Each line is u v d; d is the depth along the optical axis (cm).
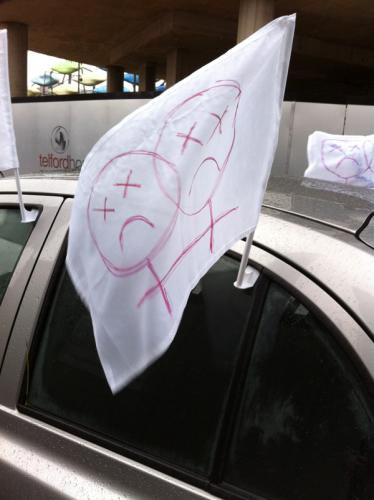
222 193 113
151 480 123
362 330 107
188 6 1259
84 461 133
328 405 109
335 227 132
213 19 1328
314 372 112
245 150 111
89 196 115
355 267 116
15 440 144
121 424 134
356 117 800
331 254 120
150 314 108
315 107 820
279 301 120
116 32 1584
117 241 111
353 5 1151
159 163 111
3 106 157
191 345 130
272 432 114
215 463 119
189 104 112
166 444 126
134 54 1695
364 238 126
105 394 138
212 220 113
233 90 110
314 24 1310
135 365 110
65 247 155
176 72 1539
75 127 995
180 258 109
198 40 1412
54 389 146
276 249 126
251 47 108
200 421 123
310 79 1938
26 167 1084
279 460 112
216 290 131
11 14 1420
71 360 146
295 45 1441
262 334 121
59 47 1825
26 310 154
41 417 145
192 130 111
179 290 109
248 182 111
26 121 1066
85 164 117
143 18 1398
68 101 995
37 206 170
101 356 114
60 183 173
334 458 106
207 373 126
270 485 112
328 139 255
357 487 102
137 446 129
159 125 113
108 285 111
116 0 1241
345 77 1858
